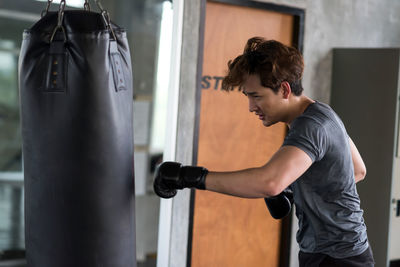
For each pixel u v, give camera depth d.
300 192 1.76
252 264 3.65
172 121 3.05
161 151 3.10
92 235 1.55
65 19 1.51
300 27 3.62
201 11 3.09
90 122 1.50
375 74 3.63
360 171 2.08
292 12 3.56
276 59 1.62
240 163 3.52
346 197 1.76
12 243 2.74
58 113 1.51
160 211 3.11
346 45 3.90
